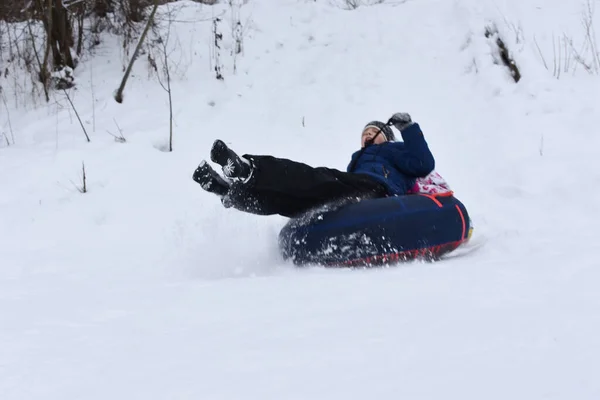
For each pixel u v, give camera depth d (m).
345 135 8.20
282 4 10.58
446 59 9.20
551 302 2.87
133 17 9.44
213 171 4.54
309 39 9.84
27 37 9.36
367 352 2.30
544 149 7.21
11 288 4.34
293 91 8.93
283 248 4.74
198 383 2.12
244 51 9.59
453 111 8.32
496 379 1.95
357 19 10.12
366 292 3.37
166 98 8.73
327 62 9.37
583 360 2.06
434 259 4.73
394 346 2.35
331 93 8.88
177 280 4.36
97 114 8.46
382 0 10.91
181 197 6.85
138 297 3.68
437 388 1.92
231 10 10.29
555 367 2.02
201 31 9.86
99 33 9.81
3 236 6.16
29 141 8.06
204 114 8.52
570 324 2.46
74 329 2.99
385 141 5.32
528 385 1.89
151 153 7.68
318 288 3.55
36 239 6.08
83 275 4.76
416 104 8.55
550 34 9.20
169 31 9.62
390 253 4.56
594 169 6.58
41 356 2.56
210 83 9.01
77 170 7.32
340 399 1.90
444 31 9.63
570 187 6.28
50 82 8.91
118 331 2.90
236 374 2.17
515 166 6.89
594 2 9.76
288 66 9.34
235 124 8.37
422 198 4.77
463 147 7.56
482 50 9.05
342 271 4.31
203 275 4.53
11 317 3.31
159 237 5.96
